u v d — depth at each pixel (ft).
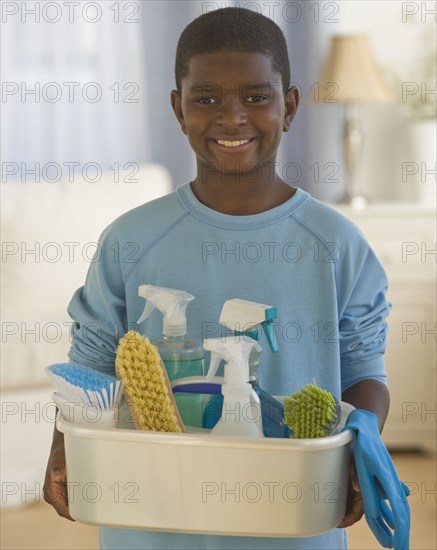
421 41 12.64
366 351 4.09
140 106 13.17
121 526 3.41
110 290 4.14
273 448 3.25
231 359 3.39
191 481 3.31
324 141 13.06
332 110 13.05
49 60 12.86
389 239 10.96
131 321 4.08
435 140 11.87
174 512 3.34
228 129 3.67
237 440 3.26
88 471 3.41
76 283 10.59
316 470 3.28
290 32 12.87
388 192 13.07
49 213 10.71
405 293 10.89
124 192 11.16
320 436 3.38
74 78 13.03
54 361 9.18
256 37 3.71
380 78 11.82
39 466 9.25
